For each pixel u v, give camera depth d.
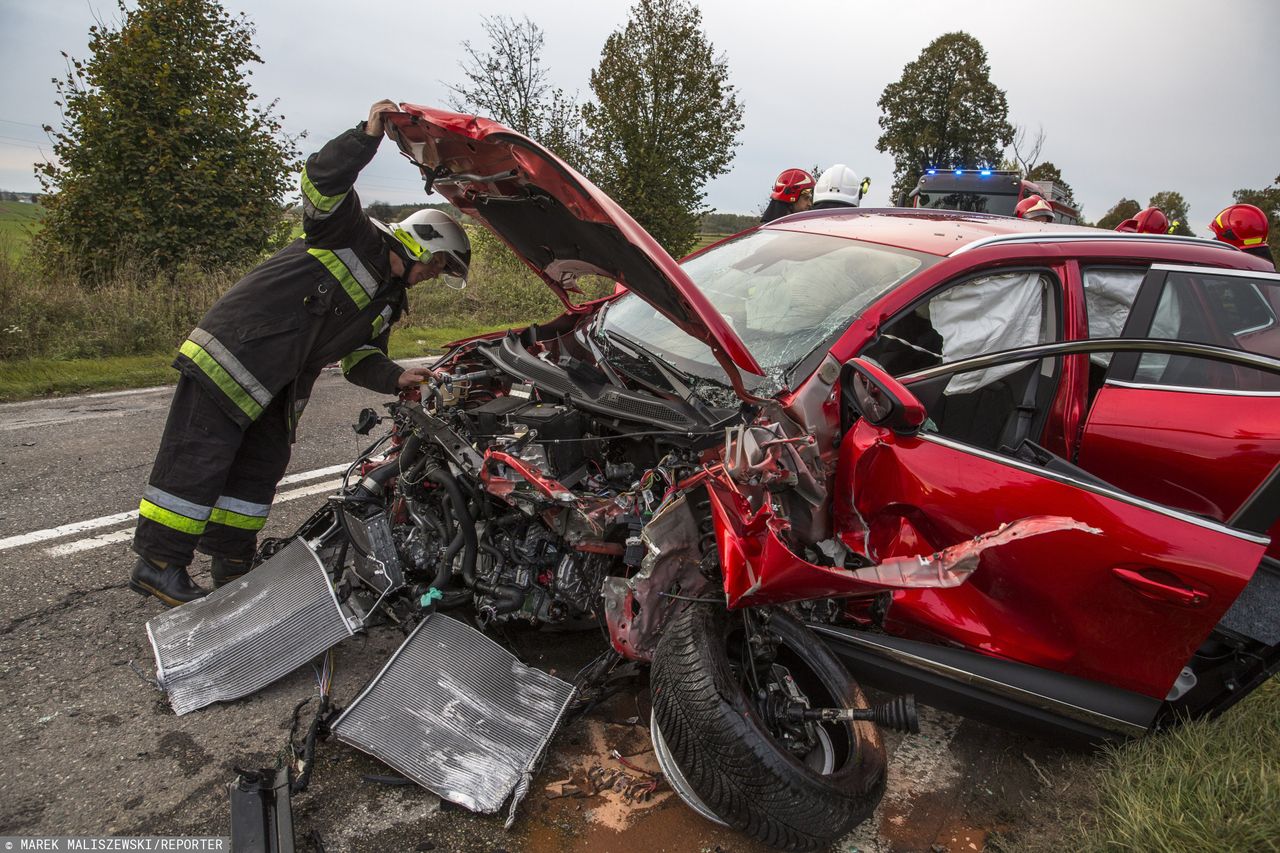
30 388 6.17
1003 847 2.29
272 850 1.85
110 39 10.52
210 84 10.94
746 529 2.16
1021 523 2.15
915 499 2.46
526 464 2.53
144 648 2.84
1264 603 2.55
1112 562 2.31
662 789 2.38
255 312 2.81
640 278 2.50
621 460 2.81
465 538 2.67
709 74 17.41
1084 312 3.03
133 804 2.13
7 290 7.66
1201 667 2.68
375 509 2.82
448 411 2.79
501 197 2.68
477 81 16.30
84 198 10.38
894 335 2.78
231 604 2.70
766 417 2.43
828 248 3.29
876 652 2.56
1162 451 2.71
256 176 11.12
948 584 2.04
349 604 2.70
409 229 3.07
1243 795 2.20
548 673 2.72
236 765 2.31
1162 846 2.06
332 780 2.28
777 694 2.30
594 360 3.03
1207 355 2.43
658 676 2.17
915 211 3.89
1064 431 2.92
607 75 17.45
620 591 2.35
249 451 3.03
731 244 3.81
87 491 4.15
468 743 2.32
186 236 10.60
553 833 2.17
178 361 2.77
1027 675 2.49
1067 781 2.57
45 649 2.78
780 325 2.88
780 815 2.05
